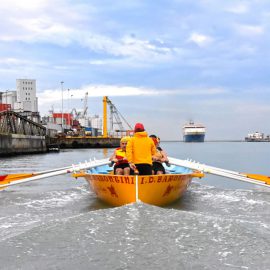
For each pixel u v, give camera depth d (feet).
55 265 18.79
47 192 47.62
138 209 28.60
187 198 42.50
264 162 117.80
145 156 35.37
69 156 189.26
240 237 22.54
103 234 23.00
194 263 18.94
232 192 47.09
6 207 37.76
